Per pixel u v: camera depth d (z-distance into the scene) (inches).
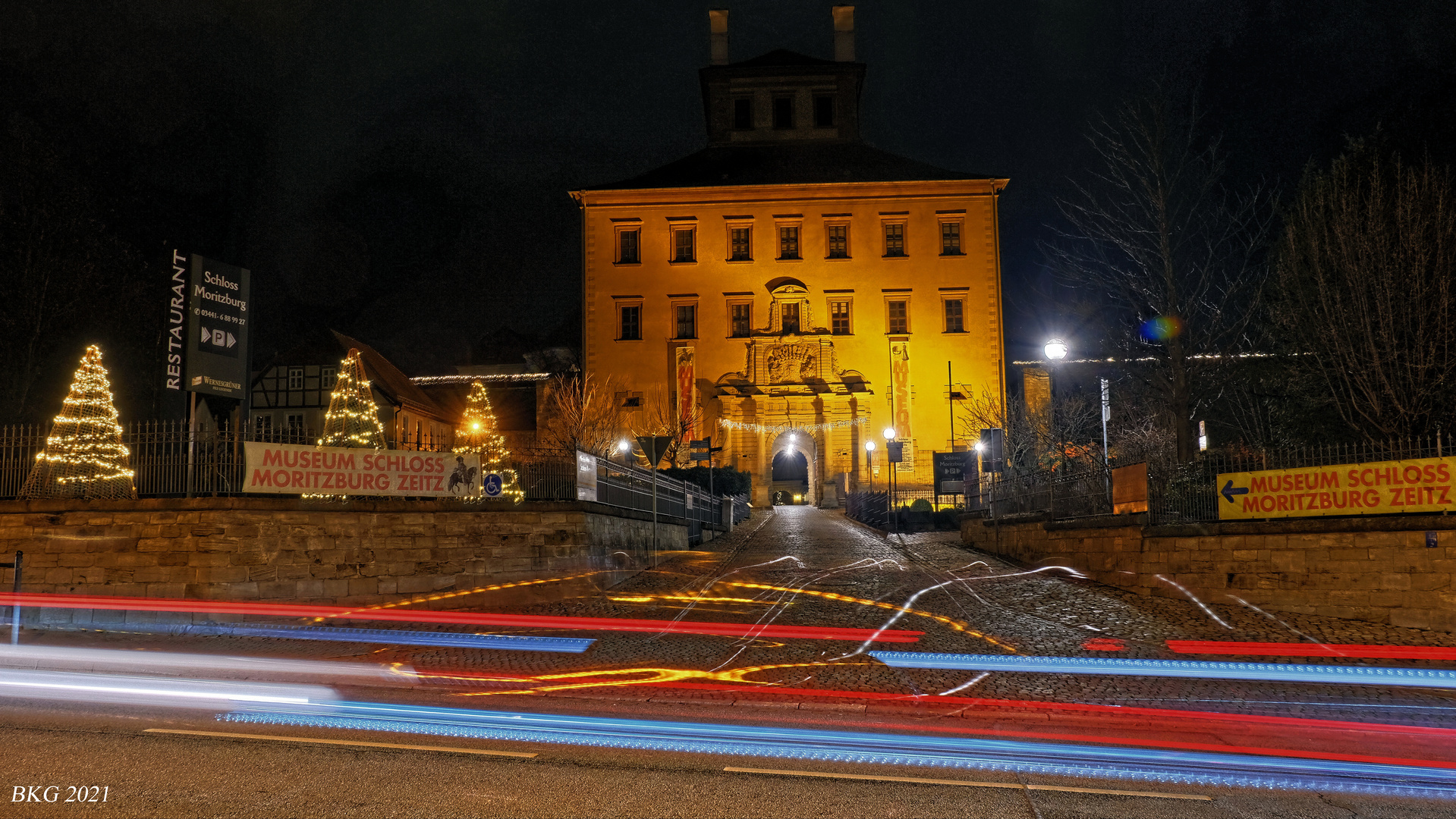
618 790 241.3
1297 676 411.5
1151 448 1202.0
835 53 2733.8
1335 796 247.0
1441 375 700.7
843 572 820.0
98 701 343.3
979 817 225.3
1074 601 636.1
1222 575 609.6
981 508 1069.1
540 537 664.4
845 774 261.1
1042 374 2288.4
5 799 223.8
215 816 214.7
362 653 449.4
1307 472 568.7
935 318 2358.5
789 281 2370.8
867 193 2394.2
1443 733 321.7
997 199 2377.0
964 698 369.7
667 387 2365.9
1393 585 521.0
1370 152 845.8
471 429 733.3
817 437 2369.6
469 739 293.6
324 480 582.9
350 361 665.6
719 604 623.2
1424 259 721.6
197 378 580.4
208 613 524.4
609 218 2425.0
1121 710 349.7
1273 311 879.1
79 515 552.4
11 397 1424.7
